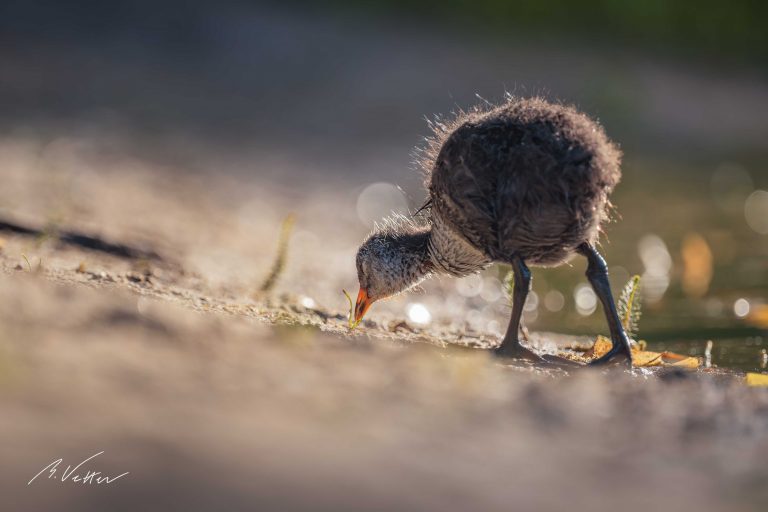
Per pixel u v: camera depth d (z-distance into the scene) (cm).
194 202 1736
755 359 1039
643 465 572
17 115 2202
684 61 3516
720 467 577
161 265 1159
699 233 1825
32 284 752
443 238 1023
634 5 3659
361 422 587
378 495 485
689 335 1163
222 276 1191
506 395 680
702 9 3703
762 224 1903
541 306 1407
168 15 3158
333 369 692
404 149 2383
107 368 603
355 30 3344
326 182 2084
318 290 1298
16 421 498
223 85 2733
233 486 471
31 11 3034
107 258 1143
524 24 3594
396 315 1229
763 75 3491
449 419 614
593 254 931
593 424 637
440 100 2773
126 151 2039
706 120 2945
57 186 1583
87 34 2939
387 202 1983
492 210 895
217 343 706
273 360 689
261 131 2405
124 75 2658
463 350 898
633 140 2683
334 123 2542
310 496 473
